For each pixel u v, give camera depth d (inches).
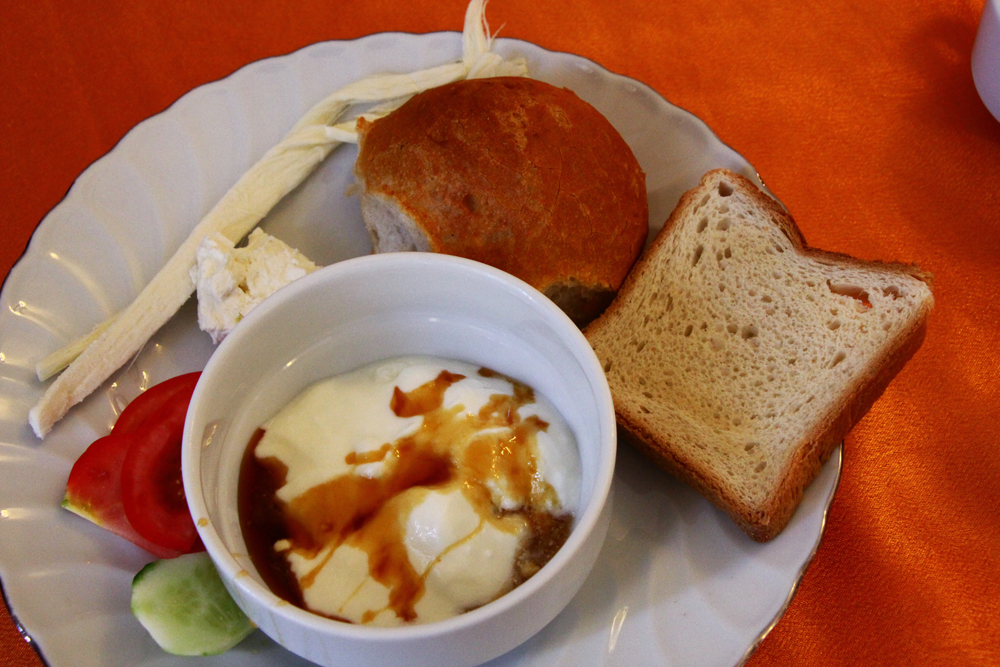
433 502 13.2
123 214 16.3
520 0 20.2
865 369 14.8
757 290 15.9
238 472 13.6
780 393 15.1
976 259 17.8
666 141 17.4
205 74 19.2
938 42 20.1
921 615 14.8
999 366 16.8
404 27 19.9
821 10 20.4
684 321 15.9
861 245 17.9
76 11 19.4
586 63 17.8
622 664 13.4
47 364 15.0
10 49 19.0
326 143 17.2
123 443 14.5
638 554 14.3
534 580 12.1
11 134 18.3
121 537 14.0
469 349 14.7
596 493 12.6
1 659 14.2
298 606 12.8
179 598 13.2
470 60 17.7
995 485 15.8
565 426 14.1
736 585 13.8
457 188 15.5
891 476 15.8
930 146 18.9
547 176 15.5
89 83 18.9
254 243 16.4
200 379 13.1
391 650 11.9
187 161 16.9
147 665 13.1
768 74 19.6
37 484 14.3
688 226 16.3
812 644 14.6
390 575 12.9
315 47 17.8
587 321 16.9
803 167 18.7
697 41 20.0
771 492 14.2
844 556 15.2
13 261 17.4
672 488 14.9
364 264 13.8
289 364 14.2
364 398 14.2
